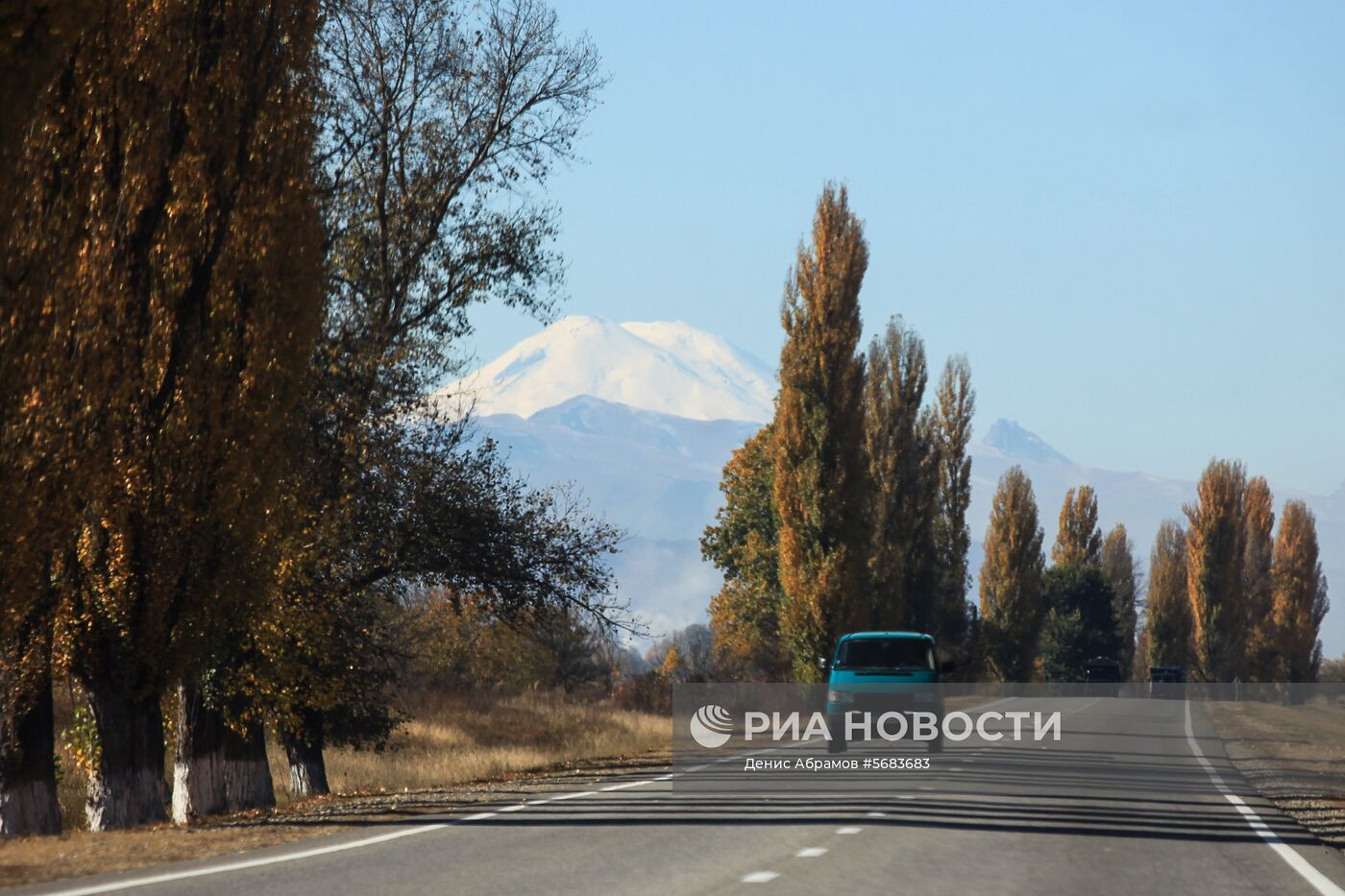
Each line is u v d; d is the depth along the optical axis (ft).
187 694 219.61
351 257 229.25
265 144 173.99
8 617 145.28
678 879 97.71
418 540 226.38
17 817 175.52
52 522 146.51
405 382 226.38
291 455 188.65
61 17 114.21
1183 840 127.75
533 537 233.96
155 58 161.58
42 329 141.28
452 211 241.55
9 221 115.96
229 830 137.49
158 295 167.32
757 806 151.64
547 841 120.37
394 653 238.27
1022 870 104.22
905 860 107.76
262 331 173.27
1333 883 103.04
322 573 215.92
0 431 139.54
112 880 98.68
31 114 116.67
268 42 175.01
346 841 120.98
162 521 170.09
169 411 169.78
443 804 158.30
